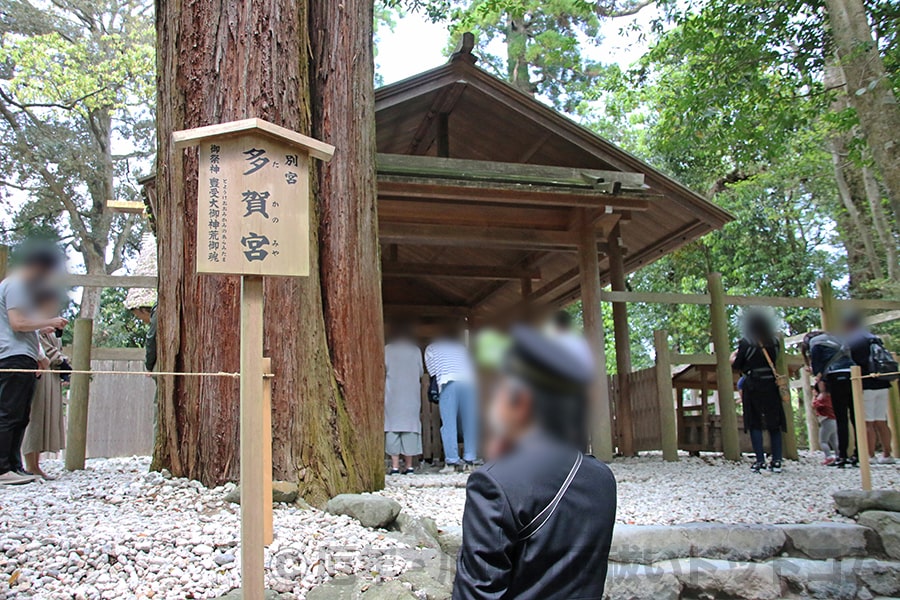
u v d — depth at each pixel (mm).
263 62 4617
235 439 4348
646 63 11945
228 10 4613
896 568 4637
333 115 5004
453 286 13586
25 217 22703
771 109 10805
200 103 4586
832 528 4801
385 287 13570
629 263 11180
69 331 19844
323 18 5109
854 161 10797
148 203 7863
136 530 3428
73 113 23172
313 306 4641
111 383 9641
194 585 2969
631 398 9484
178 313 4551
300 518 3906
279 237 2768
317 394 4535
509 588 1567
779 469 7367
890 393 8781
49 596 2781
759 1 10359
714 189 17969
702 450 9484
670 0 10906
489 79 7969
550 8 20984
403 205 8742
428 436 8289
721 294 8977
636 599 4125
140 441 9648
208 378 4406
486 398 1679
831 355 7516
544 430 1687
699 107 10758
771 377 7375
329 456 4496
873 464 7973
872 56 8344
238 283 4445
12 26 22359
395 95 7699
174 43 4719
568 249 9430
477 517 1598
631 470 7535
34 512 3777
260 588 2578
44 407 5453
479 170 7664
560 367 1618
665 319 18562
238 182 2760
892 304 9203
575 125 8336
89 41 23625
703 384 9578
